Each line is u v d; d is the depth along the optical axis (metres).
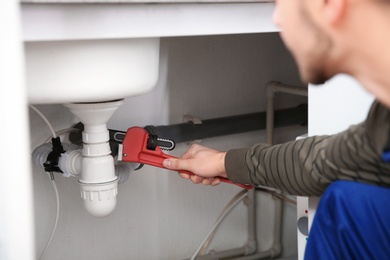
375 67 0.54
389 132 0.65
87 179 1.09
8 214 0.67
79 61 0.89
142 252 1.54
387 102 0.57
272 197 1.67
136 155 1.12
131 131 1.12
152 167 1.51
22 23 0.75
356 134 0.76
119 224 1.49
